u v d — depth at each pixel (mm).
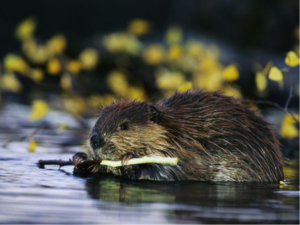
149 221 6719
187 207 7523
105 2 35406
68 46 24094
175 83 16328
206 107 10367
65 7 34906
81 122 16953
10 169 10297
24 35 18812
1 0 34156
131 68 23297
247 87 23797
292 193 8820
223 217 7012
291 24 29906
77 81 20047
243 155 10141
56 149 13219
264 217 7074
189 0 31844
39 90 23922
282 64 25031
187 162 9930
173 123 10078
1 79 23641
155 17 35812
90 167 10242
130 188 8844
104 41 24562
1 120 18547
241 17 30203
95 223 6547
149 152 9867
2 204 7363
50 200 7711
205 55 19297
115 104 10312
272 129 10773
